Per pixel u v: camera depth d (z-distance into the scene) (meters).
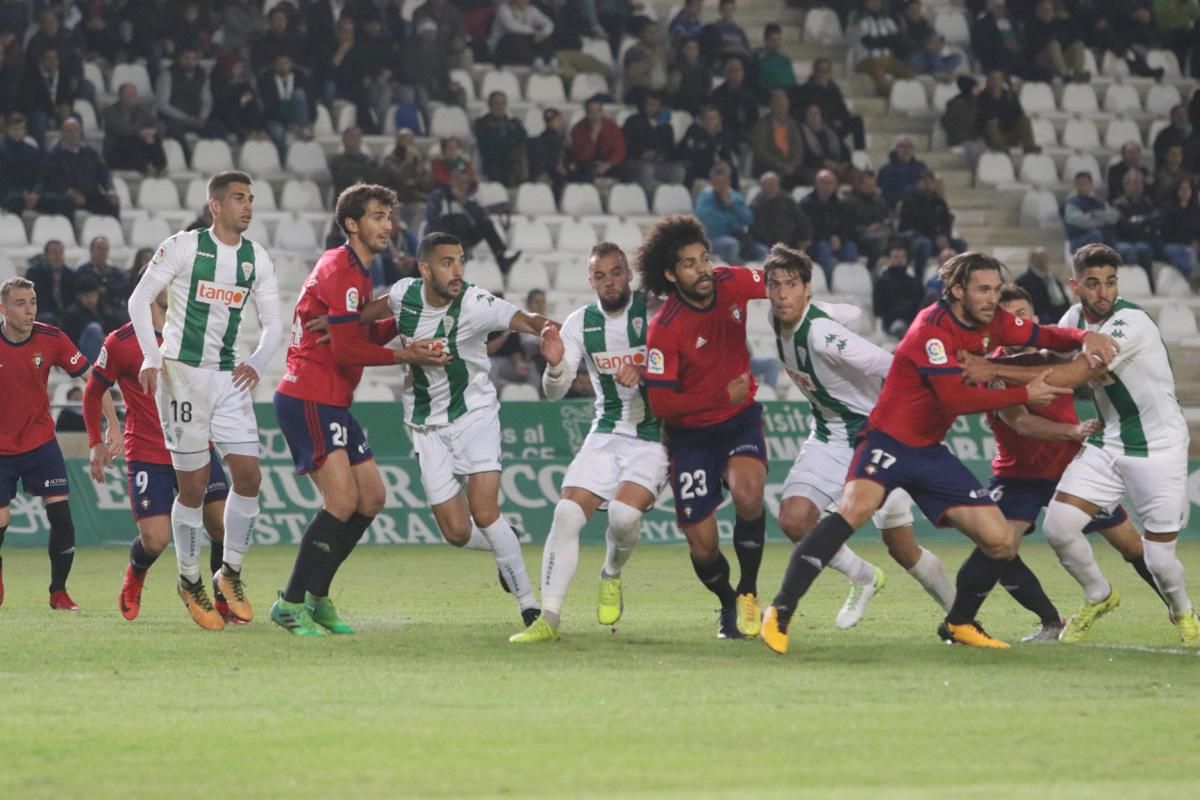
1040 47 76.56
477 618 28.39
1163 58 79.81
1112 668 21.23
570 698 18.42
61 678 20.00
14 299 30.53
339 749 15.40
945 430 22.47
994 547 22.75
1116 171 69.38
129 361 28.61
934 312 22.00
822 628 26.53
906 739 15.99
